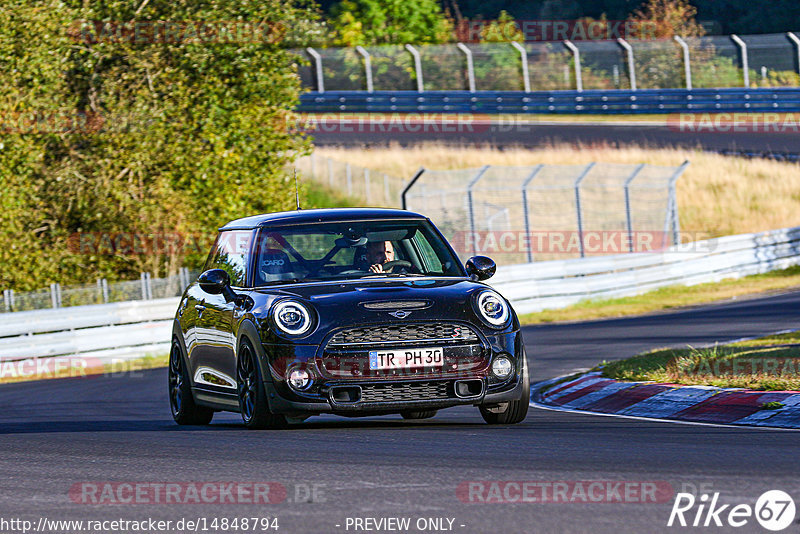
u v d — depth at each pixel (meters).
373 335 28.05
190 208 95.94
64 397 50.59
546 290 91.50
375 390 27.86
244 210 96.75
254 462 23.75
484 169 94.56
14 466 24.84
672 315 78.75
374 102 171.38
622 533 16.38
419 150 152.50
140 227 96.00
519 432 27.91
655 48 184.12
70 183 94.69
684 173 145.75
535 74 187.62
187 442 27.88
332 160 141.50
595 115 176.75
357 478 21.28
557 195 132.88
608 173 141.38
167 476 22.39
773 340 46.06
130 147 95.12
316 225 32.12
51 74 92.56
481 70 188.38
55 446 28.55
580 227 100.19
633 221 129.75
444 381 28.12
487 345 28.58
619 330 68.69
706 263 105.25
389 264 31.38
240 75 99.38
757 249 110.75
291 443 26.59
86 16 96.50
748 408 30.38
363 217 32.50
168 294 80.75
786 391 31.20
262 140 98.81
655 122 172.62
